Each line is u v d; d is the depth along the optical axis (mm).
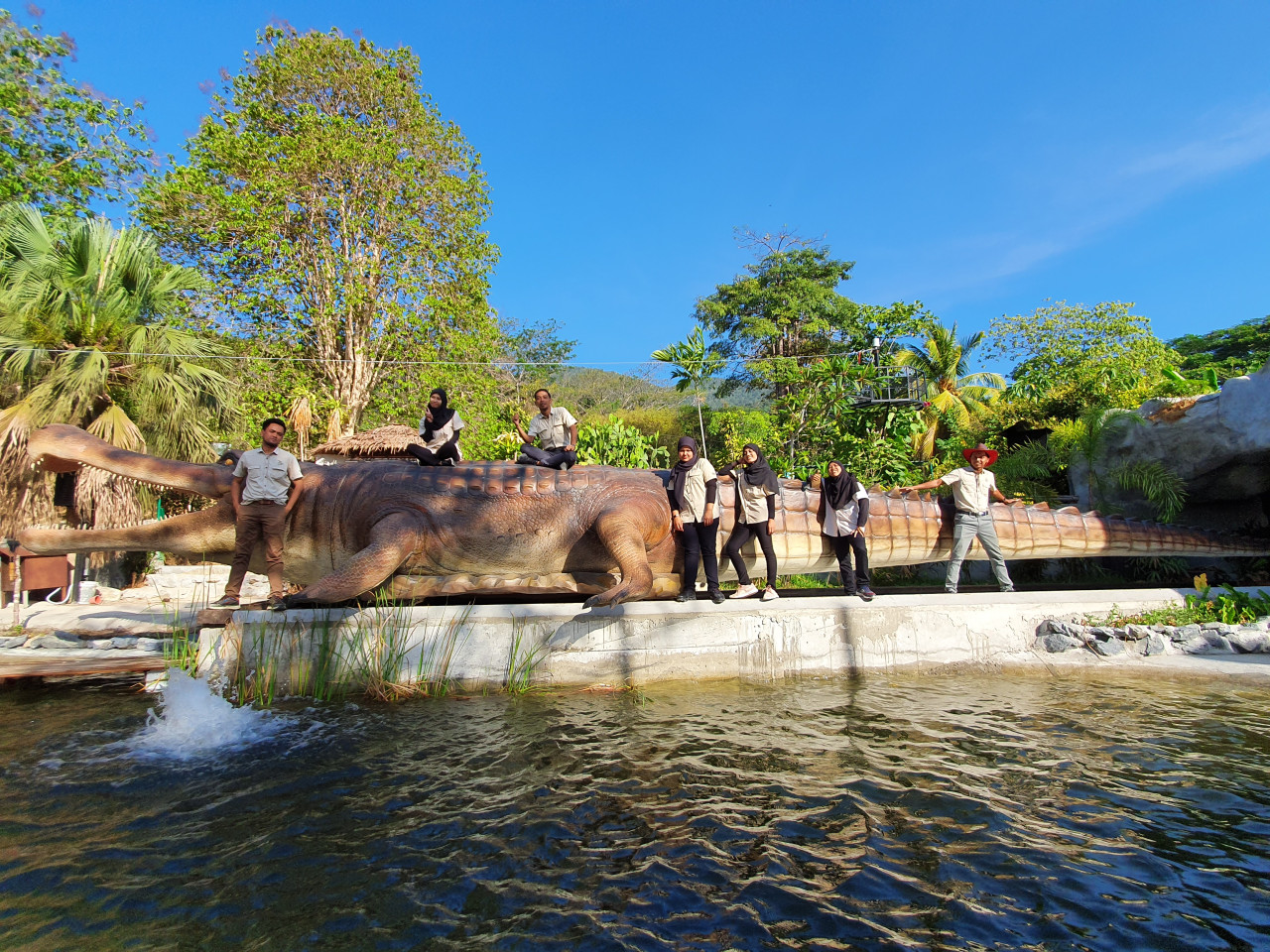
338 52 21281
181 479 7180
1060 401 16938
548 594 7504
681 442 7320
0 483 12430
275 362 20062
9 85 16969
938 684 6469
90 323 13469
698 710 5660
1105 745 4797
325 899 2967
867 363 14875
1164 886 3070
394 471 7309
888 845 3428
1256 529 11172
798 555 8008
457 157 23453
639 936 2703
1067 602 7574
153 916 2846
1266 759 4535
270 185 19766
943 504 8703
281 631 6113
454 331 22094
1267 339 33594
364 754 4664
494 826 3621
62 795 3988
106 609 9883
